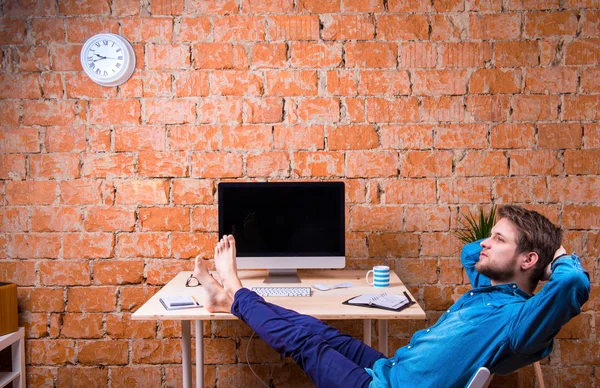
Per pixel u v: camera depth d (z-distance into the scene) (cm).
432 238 275
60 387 278
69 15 272
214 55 273
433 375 144
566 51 271
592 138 271
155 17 272
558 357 275
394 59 272
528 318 129
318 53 272
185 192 275
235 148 275
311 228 249
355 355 177
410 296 222
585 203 272
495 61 271
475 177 274
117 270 277
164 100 274
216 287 200
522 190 273
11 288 262
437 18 271
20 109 273
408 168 274
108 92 274
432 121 273
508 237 145
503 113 272
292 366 277
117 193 276
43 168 275
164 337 278
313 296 222
